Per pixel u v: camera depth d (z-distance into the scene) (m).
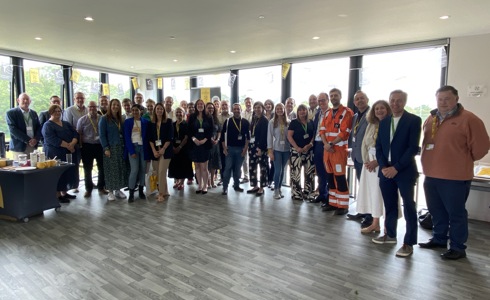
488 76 4.72
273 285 2.45
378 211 3.46
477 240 3.36
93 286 2.43
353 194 5.07
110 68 8.25
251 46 5.71
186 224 3.80
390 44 5.52
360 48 5.84
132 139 4.70
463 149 2.75
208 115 5.21
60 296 2.30
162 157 4.81
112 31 4.71
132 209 4.39
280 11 3.79
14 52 6.18
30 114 4.89
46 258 2.90
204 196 5.07
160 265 2.77
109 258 2.91
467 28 4.47
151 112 4.91
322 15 3.93
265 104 5.28
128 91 9.08
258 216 4.09
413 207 2.93
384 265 2.77
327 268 2.72
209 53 6.36
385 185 3.11
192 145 5.14
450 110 2.78
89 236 3.43
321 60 6.46
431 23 4.23
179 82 9.16
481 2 3.44
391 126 2.96
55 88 7.19
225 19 4.12
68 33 4.82
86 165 5.04
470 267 2.74
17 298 2.28
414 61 5.55
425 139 3.00
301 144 4.66
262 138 4.99
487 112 4.77
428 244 3.12
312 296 2.30
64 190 4.76
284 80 7.12
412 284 2.46
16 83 6.45
